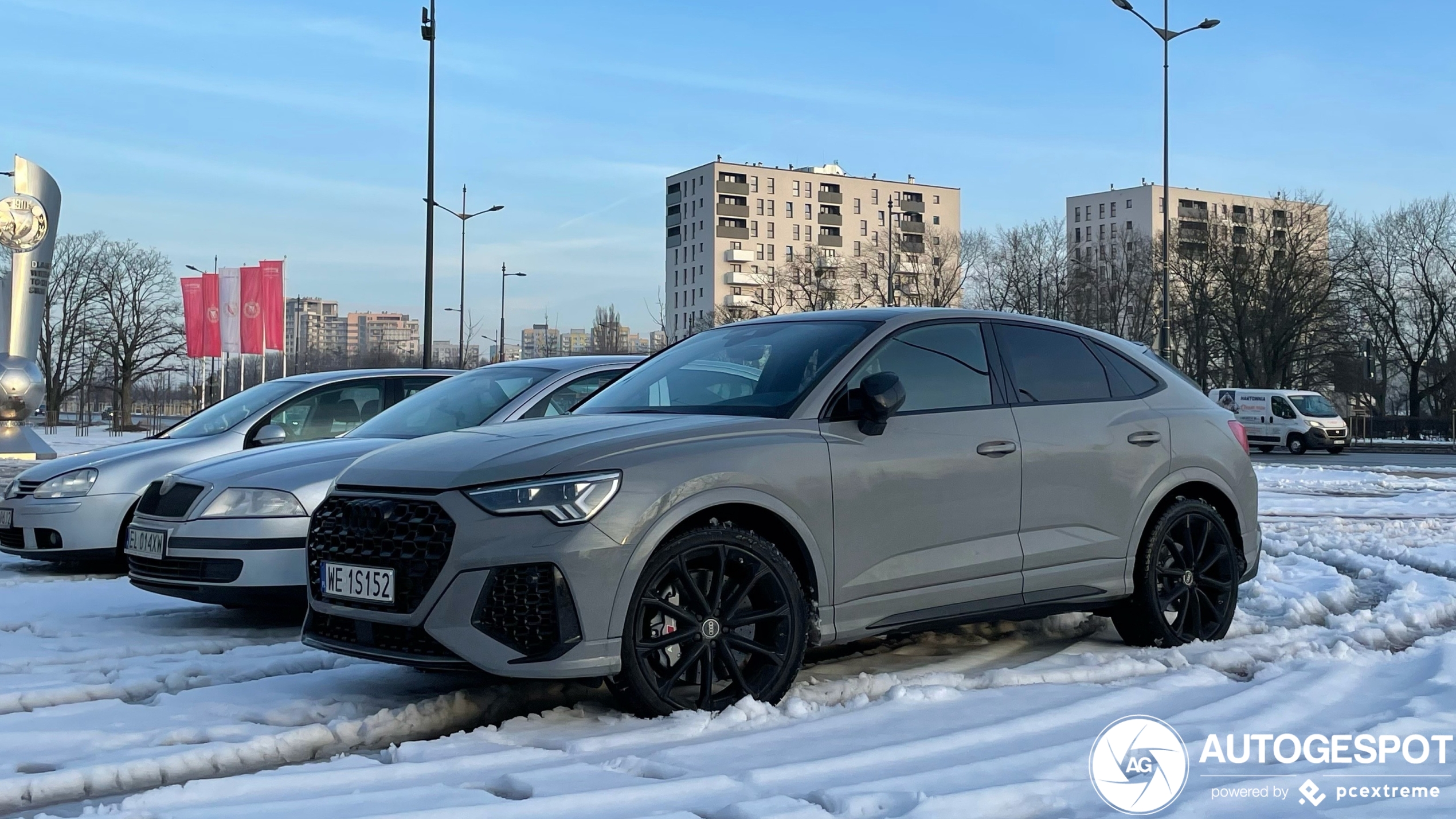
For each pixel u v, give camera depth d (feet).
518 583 13.46
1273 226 198.59
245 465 21.83
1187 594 19.29
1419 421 184.24
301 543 20.86
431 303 89.97
